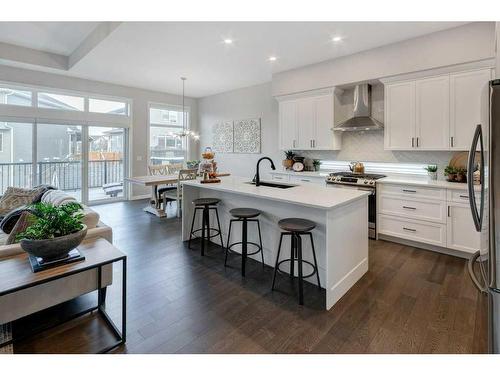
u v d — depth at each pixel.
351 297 2.51
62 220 1.77
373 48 4.22
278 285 2.73
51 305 2.00
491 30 3.32
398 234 3.91
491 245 1.39
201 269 3.08
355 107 4.69
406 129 4.07
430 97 3.83
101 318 2.18
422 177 4.37
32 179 5.71
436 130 3.80
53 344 1.87
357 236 2.79
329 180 4.58
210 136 7.97
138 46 4.19
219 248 3.76
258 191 2.98
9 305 1.81
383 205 4.04
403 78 4.03
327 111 4.97
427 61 3.75
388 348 1.85
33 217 1.97
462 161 3.83
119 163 7.00
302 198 2.58
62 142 6.07
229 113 7.37
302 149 5.41
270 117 6.43
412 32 3.69
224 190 3.19
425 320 2.16
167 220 5.17
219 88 7.03
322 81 4.88
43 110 5.70
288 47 4.21
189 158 8.20
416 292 2.59
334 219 2.38
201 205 3.47
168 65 5.10
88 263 1.77
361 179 4.22
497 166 1.35
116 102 6.77
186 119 8.12
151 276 2.90
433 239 3.60
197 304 2.39
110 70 5.48
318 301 2.44
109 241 2.36
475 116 3.50
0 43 4.72
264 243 3.21
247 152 6.95
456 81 3.62
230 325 2.10
